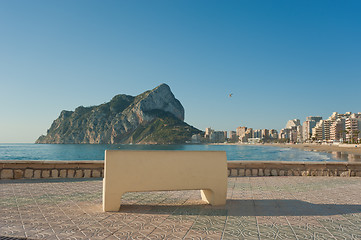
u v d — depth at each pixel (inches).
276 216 195.8
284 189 320.2
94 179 394.6
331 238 149.6
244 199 259.1
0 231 153.5
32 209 209.6
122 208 217.9
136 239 143.7
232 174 450.6
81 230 157.9
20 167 389.4
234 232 158.1
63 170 405.7
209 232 157.4
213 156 234.7
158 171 216.8
